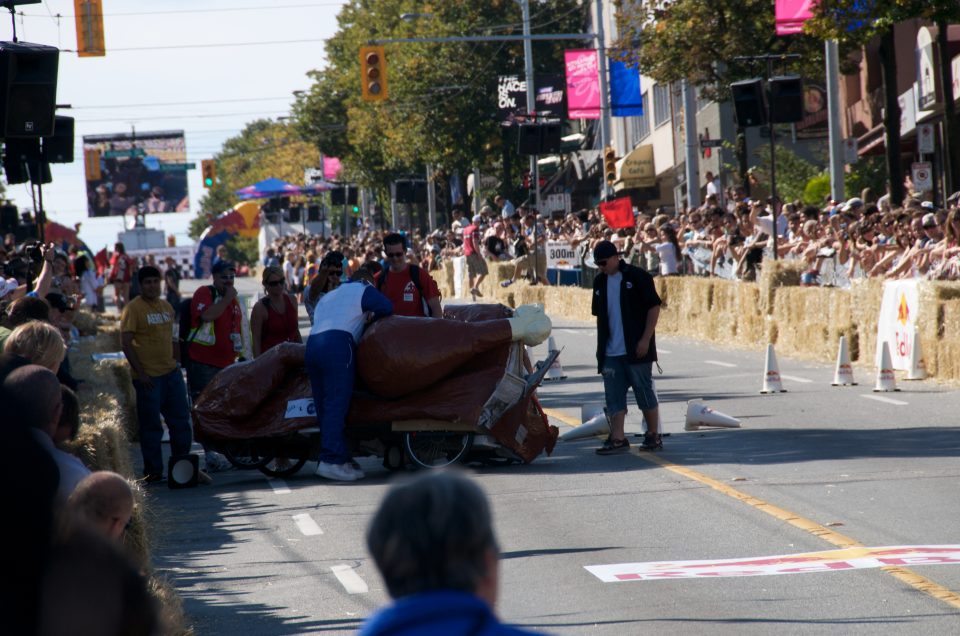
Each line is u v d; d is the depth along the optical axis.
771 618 15.04
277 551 20.52
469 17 153.62
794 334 50.06
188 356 29.91
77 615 5.56
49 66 30.09
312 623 16.00
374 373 26.97
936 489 22.47
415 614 5.27
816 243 52.53
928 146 66.56
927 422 30.83
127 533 15.30
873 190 86.31
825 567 17.39
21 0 29.78
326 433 27.12
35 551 5.80
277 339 30.12
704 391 40.03
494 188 167.75
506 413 27.19
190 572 19.33
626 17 88.06
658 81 86.50
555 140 78.12
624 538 19.92
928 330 39.88
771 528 20.08
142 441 28.45
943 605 15.26
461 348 26.80
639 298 28.62
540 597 16.59
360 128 168.62
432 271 111.62
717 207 63.50
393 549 5.34
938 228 43.16
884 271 47.22
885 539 18.95
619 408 28.84
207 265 199.38
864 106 97.38
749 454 27.50
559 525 21.12
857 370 43.88
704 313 58.84
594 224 82.94
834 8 55.69
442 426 27.05
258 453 28.58
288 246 145.75
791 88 52.75
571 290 74.62
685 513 21.59
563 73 160.38
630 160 135.75
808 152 105.81
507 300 83.62
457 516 5.33
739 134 84.94
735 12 82.81
